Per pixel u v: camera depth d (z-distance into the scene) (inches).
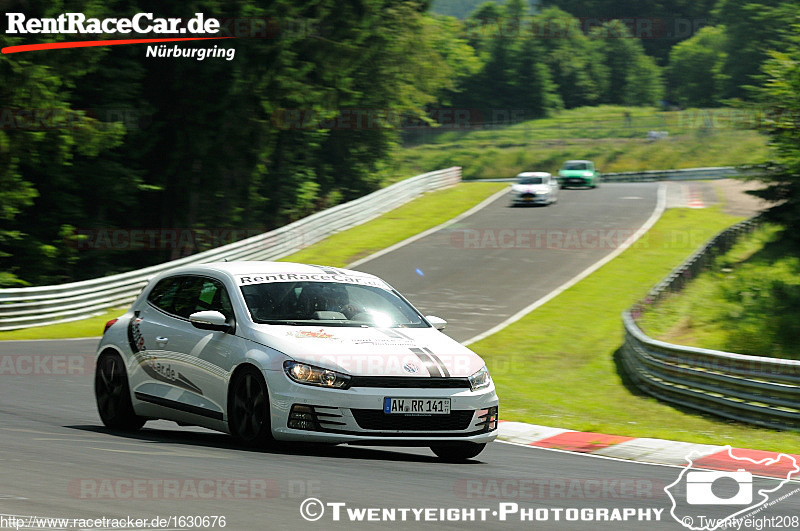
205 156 2783.0
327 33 3105.3
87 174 2459.4
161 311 569.0
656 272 2085.4
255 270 558.3
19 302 1523.1
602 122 6648.6
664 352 1070.4
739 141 5743.1
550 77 7652.6
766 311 1695.4
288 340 491.2
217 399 510.0
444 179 3422.7
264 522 315.9
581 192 3575.3
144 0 2573.8
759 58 7057.1
